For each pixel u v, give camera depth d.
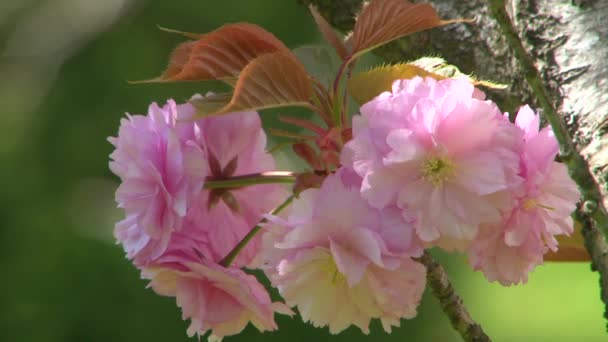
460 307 1.04
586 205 0.95
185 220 1.02
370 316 0.99
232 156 1.02
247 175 1.02
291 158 2.77
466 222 0.97
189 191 1.00
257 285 1.01
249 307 1.01
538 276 2.97
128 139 1.01
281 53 0.99
